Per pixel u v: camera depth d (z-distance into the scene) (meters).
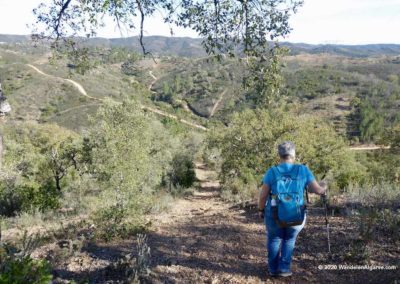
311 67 150.50
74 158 23.83
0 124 5.15
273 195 4.09
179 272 4.70
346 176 17.20
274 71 6.33
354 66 153.12
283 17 6.32
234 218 7.69
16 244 5.74
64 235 7.05
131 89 118.31
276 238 4.26
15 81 97.44
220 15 6.37
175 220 8.13
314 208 7.91
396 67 145.00
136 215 7.45
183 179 30.19
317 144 23.42
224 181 24.16
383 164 31.52
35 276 3.39
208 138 26.73
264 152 23.02
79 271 4.79
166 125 52.09
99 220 6.93
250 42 6.30
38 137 40.25
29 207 15.23
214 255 5.25
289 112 24.66
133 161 16.02
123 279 4.45
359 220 6.05
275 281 4.28
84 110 84.69
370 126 81.81
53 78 100.50
